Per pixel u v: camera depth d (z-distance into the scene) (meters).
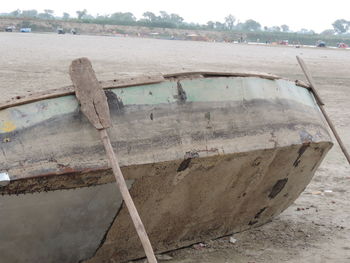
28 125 4.13
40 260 4.38
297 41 136.88
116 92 4.47
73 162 4.16
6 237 4.14
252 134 5.16
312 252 5.64
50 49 34.56
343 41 139.38
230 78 5.14
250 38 135.00
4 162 3.98
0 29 100.81
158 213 4.89
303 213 7.00
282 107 5.59
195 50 46.59
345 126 12.63
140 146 4.46
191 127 4.78
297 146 5.53
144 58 30.22
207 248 5.54
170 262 5.13
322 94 18.09
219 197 5.28
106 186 4.35
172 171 4.65
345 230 6.43
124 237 4.77
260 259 5.34
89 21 120.00
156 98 4.66
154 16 156.50
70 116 4.24
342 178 8.70
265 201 5.93
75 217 4.36
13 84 15.64
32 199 4.09
